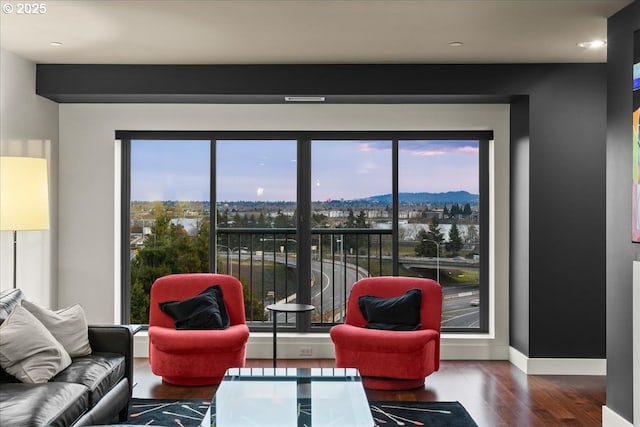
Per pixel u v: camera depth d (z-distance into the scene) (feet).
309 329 20.16
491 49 16.38
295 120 19.69
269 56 16.99
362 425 10.17
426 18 13.75
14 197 13.98
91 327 13.89
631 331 12.53
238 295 17.81
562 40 15.52
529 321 17.87
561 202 17.89
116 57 17.11
